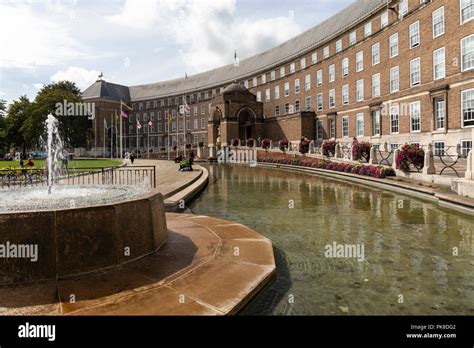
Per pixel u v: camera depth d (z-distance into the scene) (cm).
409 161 1864
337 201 1393
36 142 6531
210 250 636
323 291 512
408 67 3212
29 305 402
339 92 4628
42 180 1959
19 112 7344
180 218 947
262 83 6825
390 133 3519
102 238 505
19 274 450
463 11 2527
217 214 1153
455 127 2602
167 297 430
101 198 598
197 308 403
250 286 473
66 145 6844
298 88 5753
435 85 2830
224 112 6003
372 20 3872
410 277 568
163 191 1372
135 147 9875
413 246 746
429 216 1056
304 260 661
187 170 2762
